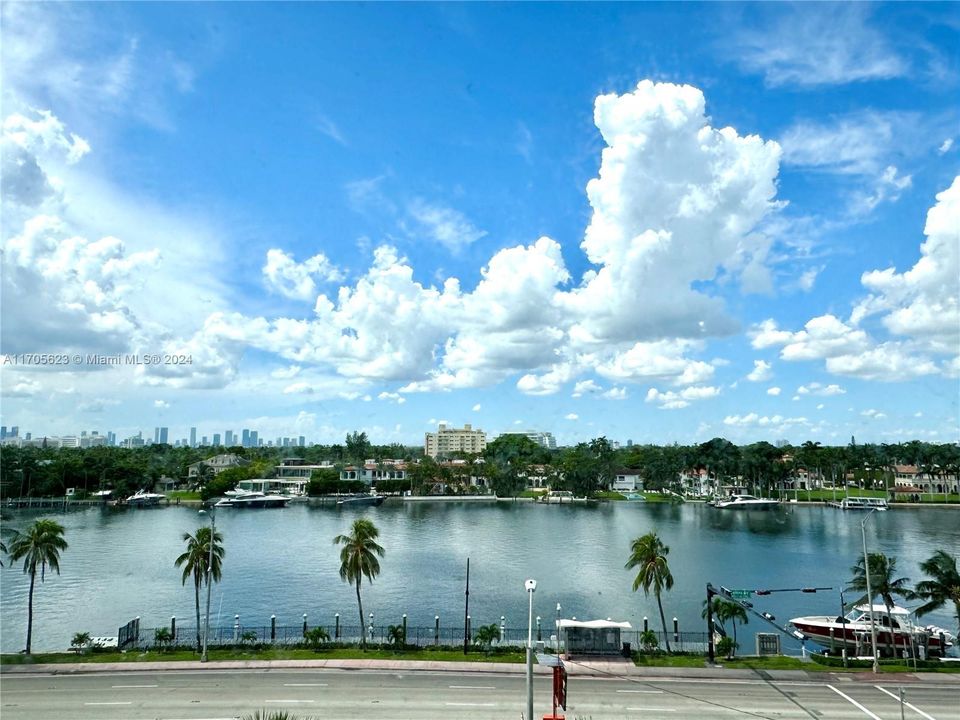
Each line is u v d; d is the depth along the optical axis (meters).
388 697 44.44
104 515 188.88
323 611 84.81
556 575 108.31
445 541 145.75
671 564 119.00
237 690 45.75
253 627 74.81
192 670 50.91
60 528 64.31
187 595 93.12
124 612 83.75
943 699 46.09
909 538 149.88
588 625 57.12
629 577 107.25
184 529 159.50
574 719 40.78
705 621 80.81
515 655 55.62
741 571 113.00
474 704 43.19
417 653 55.88
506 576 107.44
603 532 160.62
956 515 198.50
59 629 76.00
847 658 57.53
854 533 158.62
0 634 73.94
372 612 84.31
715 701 44.91
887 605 63.47
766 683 49.62
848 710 43.44
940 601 60.69
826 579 106.88
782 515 199.88
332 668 51.53
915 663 56.03
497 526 172.38
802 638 68.88
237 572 110.00
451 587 99.25
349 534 150.38
